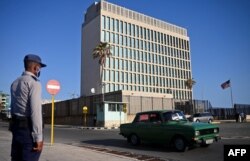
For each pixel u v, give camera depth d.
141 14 111.06
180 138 11.80
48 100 97.69
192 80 101.88
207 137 11.79
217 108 67.38
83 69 104.12
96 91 95.19
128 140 14.37
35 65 4.23
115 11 102.25
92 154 10.45
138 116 14.04
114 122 41.66
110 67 96.94
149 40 112.06
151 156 10.55
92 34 100.88
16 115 4.00
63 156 9.99
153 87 109.94
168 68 117.62
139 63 106.69
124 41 103.12
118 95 52.41
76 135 22.25
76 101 58.47
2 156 9.89
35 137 3.90
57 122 65.69
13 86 4.14
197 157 10.43
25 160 3.92
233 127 30.73
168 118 12.79
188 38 128.62
